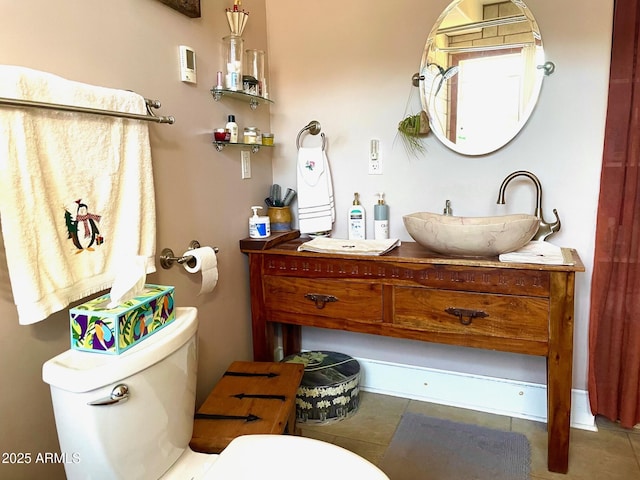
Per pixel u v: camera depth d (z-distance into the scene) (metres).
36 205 1.00
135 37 1.38
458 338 1.71
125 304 1.07
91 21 1.23
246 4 2.05
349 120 2.15
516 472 1.65
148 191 1.36
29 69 1.00
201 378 1.78
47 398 1.15
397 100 2.05
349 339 2.31
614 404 1.86
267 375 1.70
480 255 1.67
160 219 1.52
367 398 2.22
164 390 1.08
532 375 1.99
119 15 1.32
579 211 1.82
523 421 1.98
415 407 2.12
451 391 2.13
